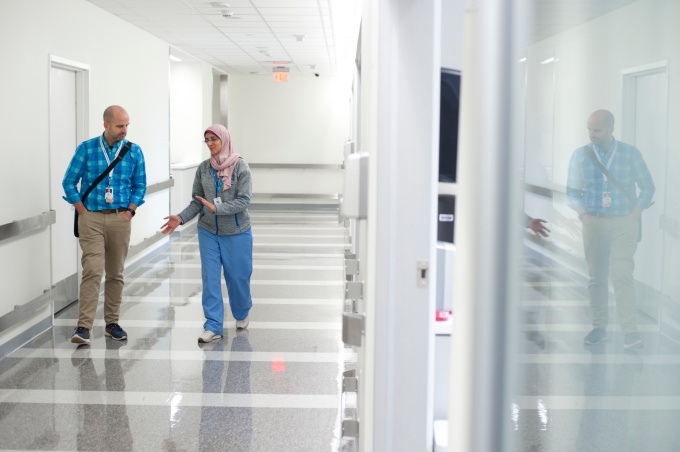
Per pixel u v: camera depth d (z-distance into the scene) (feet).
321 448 11.92
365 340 6.10
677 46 3.58
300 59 43.96
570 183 3.78
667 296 3.72
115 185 17.89
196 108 45.27
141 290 25.41
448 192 7.47
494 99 2.77
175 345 18.33
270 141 55.16
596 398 3.88
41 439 12.25
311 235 40.37
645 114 3.68
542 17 3.70
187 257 33.12
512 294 2.83
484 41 2.76
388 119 5.59
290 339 18.98
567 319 3.86
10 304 17.43
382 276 5.69
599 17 3.68
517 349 2.88
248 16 27.86
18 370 16.19
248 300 19.54
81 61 23.15
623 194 3.72
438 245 7.51
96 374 15.92
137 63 30.55
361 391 6.59
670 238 3.68
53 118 21.43
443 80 7.43
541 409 3.92
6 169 17.24
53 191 21.33
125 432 12.60
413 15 5.55
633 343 3.80
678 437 3.78
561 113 3.75
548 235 3.84
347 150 19.90
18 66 18.02
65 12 21.57
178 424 13.00
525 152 3.75
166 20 28.63
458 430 2.89
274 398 14.43
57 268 21.76
